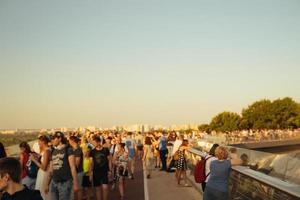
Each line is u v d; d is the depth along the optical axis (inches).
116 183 635.5
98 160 452.4
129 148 748.0
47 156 352.2
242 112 4596.5
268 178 308.8
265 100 4402.1
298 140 2385.6
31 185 391.5
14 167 163.5
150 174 802.2
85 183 474.3
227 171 296.4
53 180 367.6
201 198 537.0
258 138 2182.6
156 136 975.0
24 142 398.0
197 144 873.5
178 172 661.3
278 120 4141.2
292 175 301.7
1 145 319.6
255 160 386.3
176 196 554.3
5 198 161.2
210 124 5211.6
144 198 538.3
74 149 412.8
